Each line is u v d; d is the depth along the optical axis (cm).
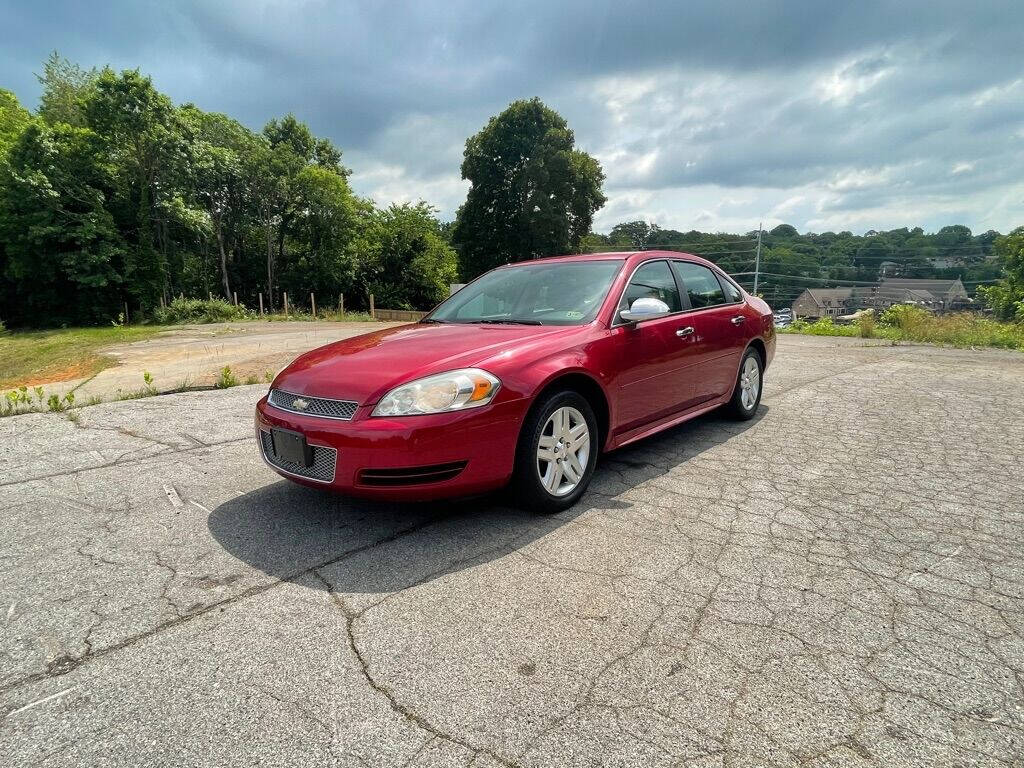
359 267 4809
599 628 208
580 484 327
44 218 2997
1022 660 188
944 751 151
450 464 273
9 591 240
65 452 434
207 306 2948
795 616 215
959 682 178
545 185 4100
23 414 559
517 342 316
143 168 3294
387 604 226
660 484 359
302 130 5019
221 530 297
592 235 4647
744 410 510
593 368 330
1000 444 439
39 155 3025
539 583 241
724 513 312
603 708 169
